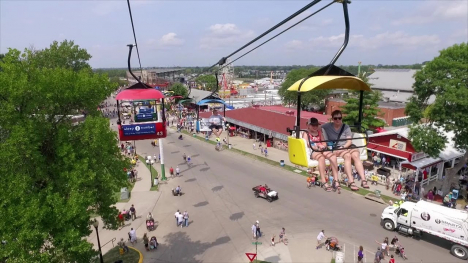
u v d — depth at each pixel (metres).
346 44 5.41
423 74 29.30
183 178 37.62
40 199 14.58
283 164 40.38
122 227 26.12
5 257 12.93
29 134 14.63
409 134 29.88
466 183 32.47
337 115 6.40
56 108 16.98
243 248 22.11
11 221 13.30
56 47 49.69
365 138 6.16
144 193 33.38
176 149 51.41
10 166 14.41
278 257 20.77
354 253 20.95
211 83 123.88
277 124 49.88
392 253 20.89
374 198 29.20
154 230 25.41
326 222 25.38
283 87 75.12
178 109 83.62
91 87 17.52
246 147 50.72
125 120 18.20
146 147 52.97
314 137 6.36
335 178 6.21
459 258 20.30
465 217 20.52
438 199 29.42
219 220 26.59
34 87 15.01
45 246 15.22
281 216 26.72
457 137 28.38
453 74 27.30
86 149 16.77
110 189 18.16
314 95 67.88
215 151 49.44
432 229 21.70
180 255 21.67
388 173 33.81
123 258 21.36
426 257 20.42
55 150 16.09
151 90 14.47
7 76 14.90
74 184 15.16
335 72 5.72
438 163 33.47
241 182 35.50
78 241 14.34
